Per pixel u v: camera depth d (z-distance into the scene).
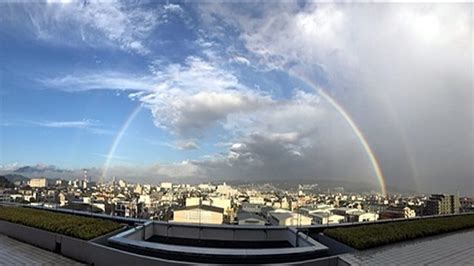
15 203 14.20
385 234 9.21
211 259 6.52
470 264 7.49
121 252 6.85
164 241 9.02
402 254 7.99
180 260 6.61
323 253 7.19
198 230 9.12
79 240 7.86
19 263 7.55
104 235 8.31
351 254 7.73
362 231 9.29
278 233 9.25
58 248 8.48
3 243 9.41
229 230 9.07
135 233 8.31
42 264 7.49
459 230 12.53
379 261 7.23
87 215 10.90
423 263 7.37
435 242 9.81
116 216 10.48
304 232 9.03
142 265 6.48
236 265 6.39
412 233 10.06
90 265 7.42
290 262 6.62
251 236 9.08
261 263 6.54
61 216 10.45
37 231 9.16
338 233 8.88
